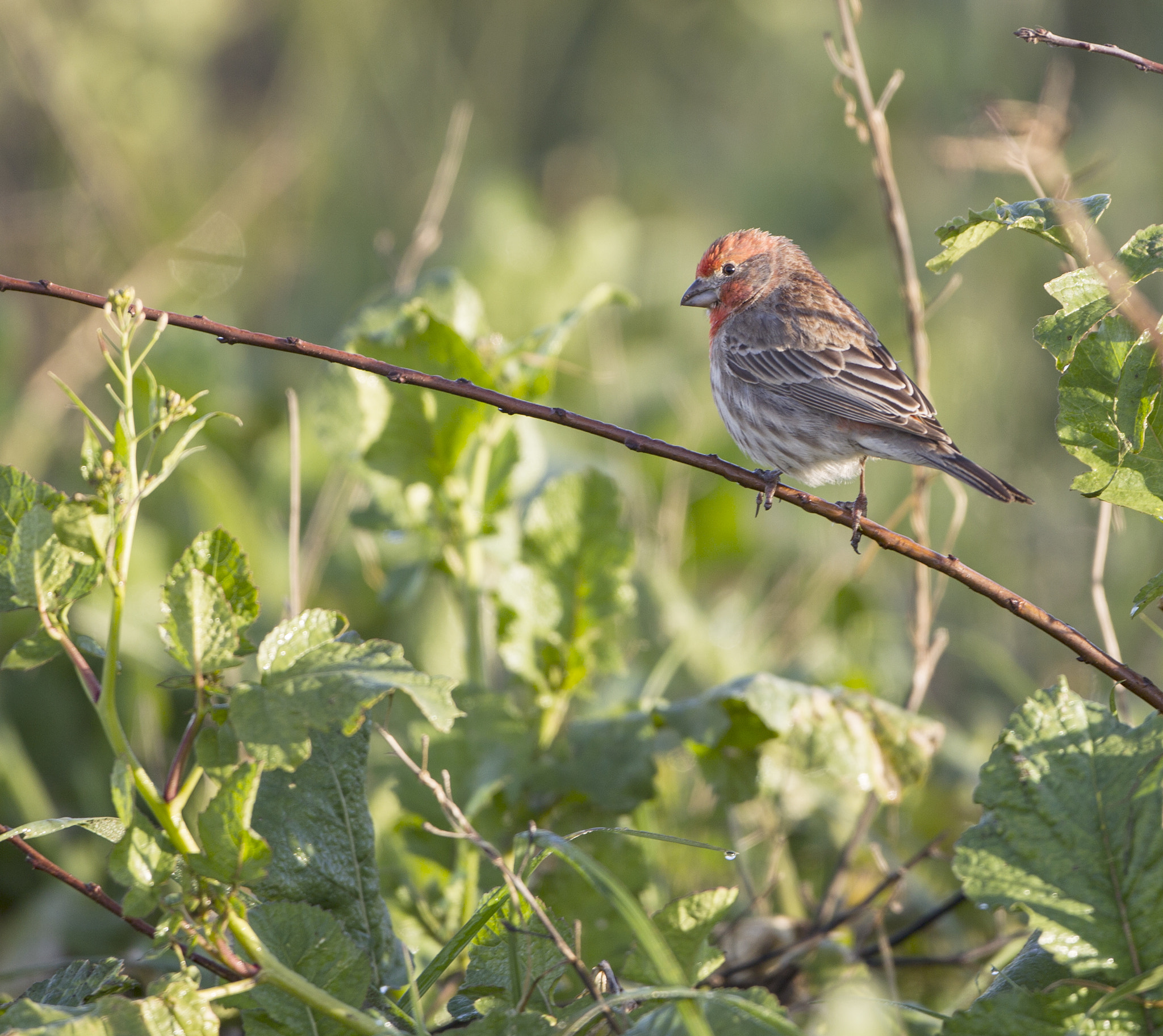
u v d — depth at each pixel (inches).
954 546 573.0
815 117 805.9
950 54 744.3
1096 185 638.5
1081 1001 198.5
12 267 678.5
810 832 396.5
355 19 804.6
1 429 526.0
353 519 377.1
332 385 364.5
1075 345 232.8
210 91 808.3
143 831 200.2
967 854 209.9
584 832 229.8
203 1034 193.0
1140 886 203.0
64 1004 220.7
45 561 207.9
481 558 384.8
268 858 201.8
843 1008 300.5
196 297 707.4
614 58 876.0
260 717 198.5
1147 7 693.9
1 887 366.6
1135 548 521.3
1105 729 214.4
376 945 245.6
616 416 562.3
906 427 388.2
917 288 386.0
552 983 227.5
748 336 434.0
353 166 788.0
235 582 220.4
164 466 213.6
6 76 719.1
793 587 511.8
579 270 642.2
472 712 335.6
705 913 219.9
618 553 351.3
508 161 819.4
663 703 335.3
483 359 374.0
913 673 442.0
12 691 406.3
